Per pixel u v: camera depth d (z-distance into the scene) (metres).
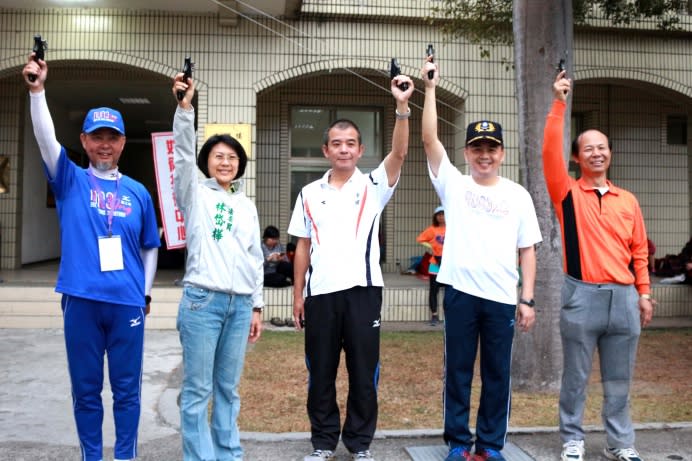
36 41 2.91
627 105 11.77
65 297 3.05
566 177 3.56
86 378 3.05
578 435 3.52
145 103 12.02
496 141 3.38
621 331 3.47
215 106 8.54
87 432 3.06
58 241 12.88
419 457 3.59
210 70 8.54
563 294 3.58
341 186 3.51
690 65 9.68
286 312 8.53
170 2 8.10
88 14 8.36
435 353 6.66
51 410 4.48
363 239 3.41
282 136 10.94
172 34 8.48
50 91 11.00
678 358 6.53
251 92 8.60
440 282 3.53
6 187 10.37
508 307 3.37
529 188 5.11
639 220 3.54
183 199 3.12
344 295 3.37
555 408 4.60
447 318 3.46
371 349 3.39
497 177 3.52
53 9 8.31
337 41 8.82
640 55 9.55
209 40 8.54
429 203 11.26
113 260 3.06
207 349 3.11
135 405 3.15
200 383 3.10
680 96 9.88
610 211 3.49
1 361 5.97
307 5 8.70
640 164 11.79
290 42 8.69
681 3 7.70
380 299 3.47
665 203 11.85
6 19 8.26
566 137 5.08
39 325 7.75
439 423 4.31
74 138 13.13
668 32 9.45
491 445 3.39
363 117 11.36
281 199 10.93
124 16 8.41
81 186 3.12
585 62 9.45
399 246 11.23
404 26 8.96
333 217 3.42
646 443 3.88
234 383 3.26
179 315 3.17
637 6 7.85
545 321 5.05
